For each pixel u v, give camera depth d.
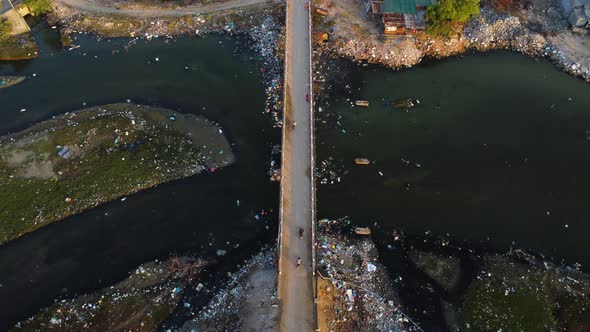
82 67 52.22
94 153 43.81
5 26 53.91
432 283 36.09
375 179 42.38
